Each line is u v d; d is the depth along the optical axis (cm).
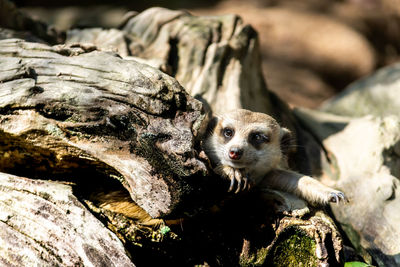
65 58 416
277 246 420
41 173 434
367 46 1489
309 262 415
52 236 364
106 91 391
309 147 622
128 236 396
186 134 377
